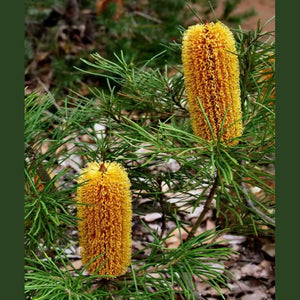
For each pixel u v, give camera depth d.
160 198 1.44
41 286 1.21
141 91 1.42
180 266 1.28
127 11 2.34
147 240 1.65
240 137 1.23
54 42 2.10
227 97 1.23
